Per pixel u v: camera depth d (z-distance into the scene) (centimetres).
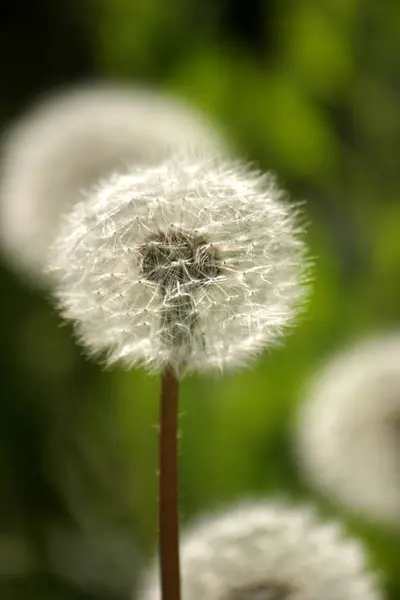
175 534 46
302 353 80
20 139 80
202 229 46
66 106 80
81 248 46
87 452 82
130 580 72
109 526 76
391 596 68
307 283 47
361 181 95
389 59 98
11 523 79
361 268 89
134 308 46
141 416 82
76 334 46
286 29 100
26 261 78
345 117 98
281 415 78
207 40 102
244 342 46
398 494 63
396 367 63
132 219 46
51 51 121
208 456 78
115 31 104
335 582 52
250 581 51
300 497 75
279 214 46
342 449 63
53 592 73
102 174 74
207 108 96
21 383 91
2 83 121
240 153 90
